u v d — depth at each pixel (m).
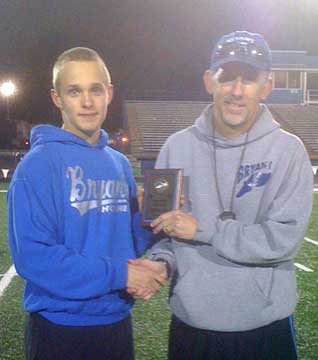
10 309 4.75
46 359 2.00
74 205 2.00
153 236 2.34
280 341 2.15
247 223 2.10
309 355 3.79
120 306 2.10
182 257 2.16
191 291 2.12
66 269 1.92
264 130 2.12
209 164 2.16
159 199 2.14
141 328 4.29
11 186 2.00
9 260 6.59
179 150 2.24
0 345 3.93
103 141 2.17
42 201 1.95
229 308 2.08
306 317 4.59
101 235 2.06
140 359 3.72
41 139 2.03
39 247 1.93
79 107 2.06
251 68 2.07
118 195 2.15
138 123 25.22
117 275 1.98
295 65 27.25
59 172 2.00
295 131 24.05
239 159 2.12
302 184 2.09
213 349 2.12
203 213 2.14
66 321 2.00
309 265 6.55
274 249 2.02
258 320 2.09
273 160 2.10
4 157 23.36
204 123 2.20
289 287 2.15
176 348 2.21
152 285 2.05
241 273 2.08
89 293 1.94
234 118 2.09
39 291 2.01
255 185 2.09
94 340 2.04
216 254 2.11
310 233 8.75
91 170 2.07
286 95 27.56
